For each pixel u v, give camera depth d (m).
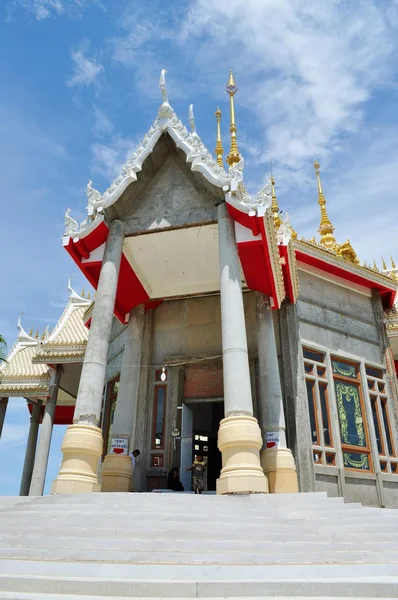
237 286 11.97
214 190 13.24
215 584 4.86
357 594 4.77
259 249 13.07
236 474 9.70
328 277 19.56
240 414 10.45
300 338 17.11
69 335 25.17
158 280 16.62
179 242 14.62
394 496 17.03
